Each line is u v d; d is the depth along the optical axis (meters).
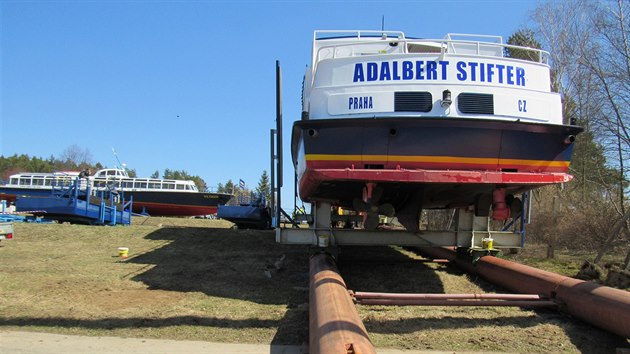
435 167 5.57
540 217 15.07
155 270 8.57
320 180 5.77
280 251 11.15
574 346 4.54
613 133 16.14
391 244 7.73
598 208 14.67
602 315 4.75
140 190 27.52
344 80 5.80
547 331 4.93
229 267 8.97
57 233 13.36
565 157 5.79
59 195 17.17
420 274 8.27
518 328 5.05
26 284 7.14
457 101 5.63
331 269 6.24
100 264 9.16
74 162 81.81
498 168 5.62
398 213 7.15
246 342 4.77
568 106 19.55
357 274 8.27
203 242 12.40
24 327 5.15
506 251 11.33
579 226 13.86
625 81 15.35
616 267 7.56
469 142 5.57
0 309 5.79
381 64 5.74
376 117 5.53
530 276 6.21
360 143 5.59
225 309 5.92
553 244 12.53
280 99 7.39
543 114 5.85
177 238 12.96
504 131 5.60
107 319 5.43
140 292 6.86
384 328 5.05
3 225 11.92
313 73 6.33
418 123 5.53
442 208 8.38
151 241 12.48
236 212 17.17
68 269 8.51
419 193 6.53
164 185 28.72
